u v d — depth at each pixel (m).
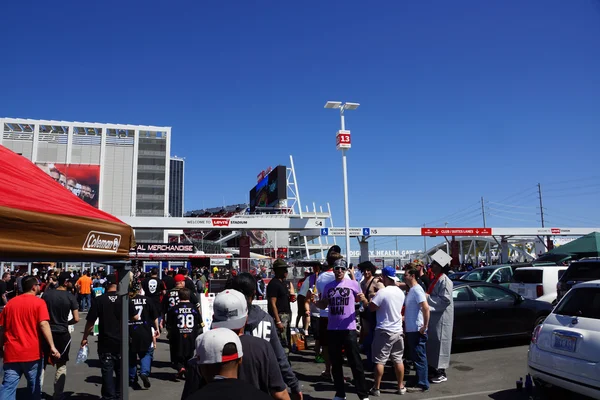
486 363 8.92
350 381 7.98
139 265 24.75
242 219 32.94
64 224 3.85
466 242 59.03
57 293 6.99
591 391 5.35
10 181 4.20
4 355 5.57
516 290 14.09
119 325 6.71
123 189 100.69
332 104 20.11
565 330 5.87
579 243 19.53
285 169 61.72
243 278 4.04
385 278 7.34
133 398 7.12
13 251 3.39
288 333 8.80
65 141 101.50
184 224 32.25
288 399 3.36
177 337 8.12
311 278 9.99
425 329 7.14
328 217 64.19
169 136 105.81
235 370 2.50
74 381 8.33
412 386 7.53
